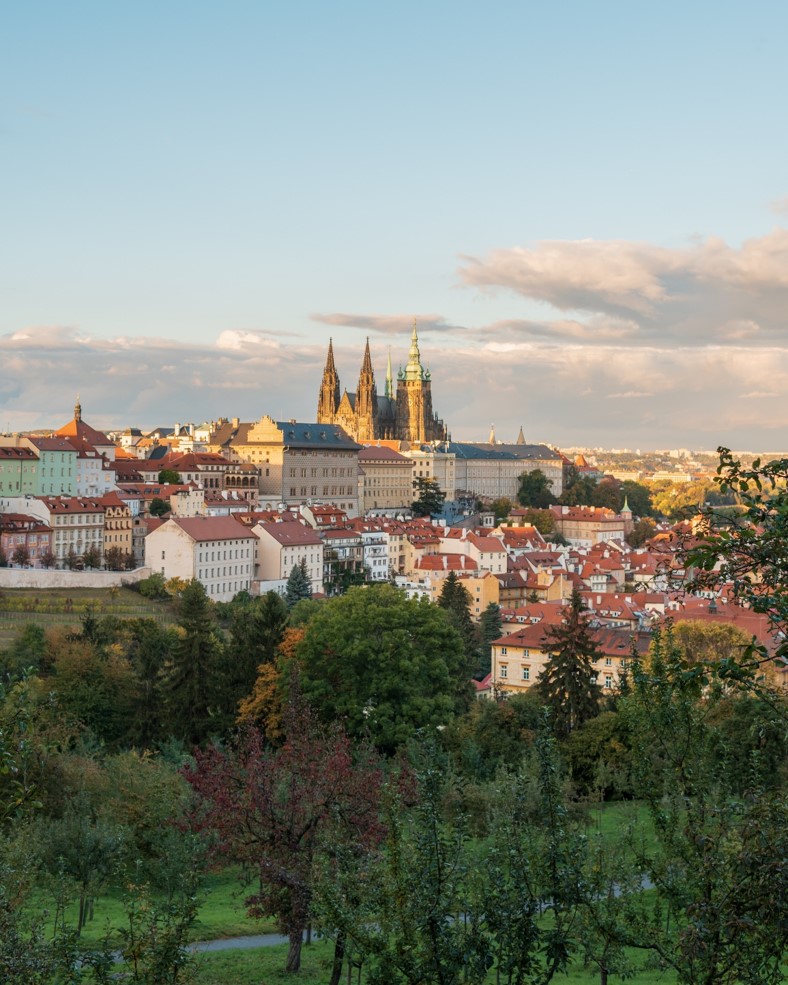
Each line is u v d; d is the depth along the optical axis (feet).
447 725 445.37
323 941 243.40
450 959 139.64
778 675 322.55
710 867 134.31
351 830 221.46
